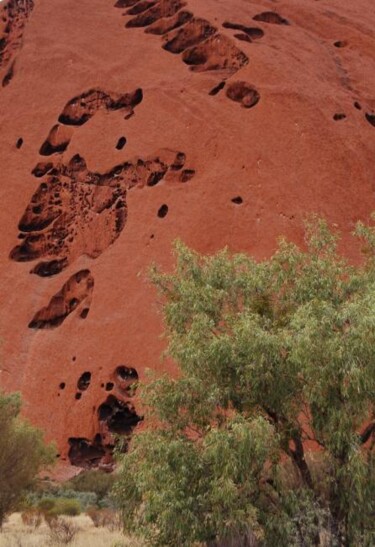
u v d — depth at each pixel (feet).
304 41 148.15
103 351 109.81
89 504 86.69
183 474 31.27
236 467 29.53
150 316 108.37
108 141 135.74
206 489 31.40
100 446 105.09
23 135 149.38
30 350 119.85
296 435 32.83
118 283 116.37
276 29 149.79
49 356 115.96
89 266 123.85
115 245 122.31
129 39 155.74
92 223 130.31
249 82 131.03
